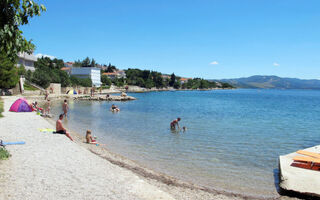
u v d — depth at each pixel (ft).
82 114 104.01
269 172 35.14
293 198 26.48
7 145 36.27
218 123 86.28
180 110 135.85
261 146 51.65
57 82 250.16
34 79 212.43
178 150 46.78
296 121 97.30
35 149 34.96
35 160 29.55
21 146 36.22
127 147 48.24
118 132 64.44
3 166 26.32
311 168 31.60
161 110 133.59
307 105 205.05
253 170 35.88
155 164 37.81
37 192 20.33
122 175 26.68
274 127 79.92
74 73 377.71
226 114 119.65
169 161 39.60
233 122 89.97
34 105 97.35
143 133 63.82
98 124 77.66
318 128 78.95
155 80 634.43
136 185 23.79
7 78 137.08
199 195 26.45
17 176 23.68
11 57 21.83
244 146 51.16
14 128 50.67
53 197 19.57
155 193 22.08
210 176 33.09
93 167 28.66
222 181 31.37
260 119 102.06
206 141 55.31
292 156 36.40
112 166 30.12
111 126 74.28
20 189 20.63
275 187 29.68
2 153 29.45
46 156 31.71
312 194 25.44
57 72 266.57
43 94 199.11
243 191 28.27
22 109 81.82
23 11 20.49
